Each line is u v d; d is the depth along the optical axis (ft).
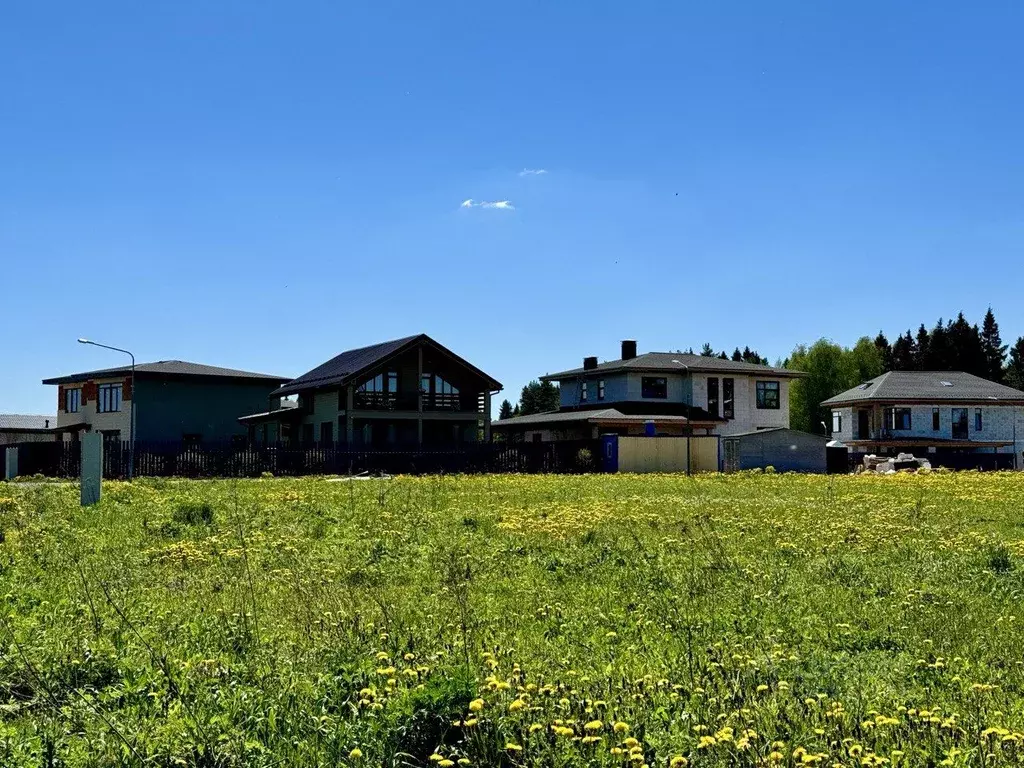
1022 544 50.93
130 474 132.98
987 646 28.32
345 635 27.78
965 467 195.31
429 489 98.63
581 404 224.12
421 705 19.99
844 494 95.91
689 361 211.20
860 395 230.27
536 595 36.37
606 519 64.90
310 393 188.85
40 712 21.15
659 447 171.73
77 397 219.41
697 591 36.63
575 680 23.58
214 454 143.23
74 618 30.73
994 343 394.93
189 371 206.28
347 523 62.44
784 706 21.54
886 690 23.57
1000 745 18.98
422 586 38.93
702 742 18.48
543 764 18.56
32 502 76.79
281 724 20.53
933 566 42.80
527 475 147.84
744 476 144.25
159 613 31.60
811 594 36.27
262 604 33.71
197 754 18.71
